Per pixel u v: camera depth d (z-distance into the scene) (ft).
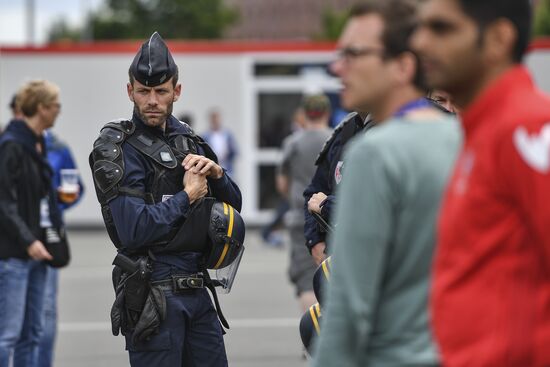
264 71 208.03
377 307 27.89
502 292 25.71
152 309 49.21
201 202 50.24
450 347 26.32
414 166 27.30
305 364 86.02
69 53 205.67
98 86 206.18
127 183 49.03
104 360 87.51
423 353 27.53
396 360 27.66
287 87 207.82
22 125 68.08
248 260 160.56
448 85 27.27
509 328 25.55
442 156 27.53
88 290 130.52
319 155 54.13
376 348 27.99
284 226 209.15
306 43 207.31
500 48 26.73
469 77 27.07
